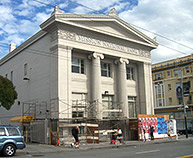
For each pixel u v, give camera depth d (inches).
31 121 984.9
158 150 638.5
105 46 1116.5
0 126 563.8
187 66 2119.8
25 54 1222.9
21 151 648.4
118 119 1059.3
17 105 1246.3
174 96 2180.1
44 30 1015.0
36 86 1082.1
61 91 930.7
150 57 1333.7
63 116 916.0
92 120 999.0
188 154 534.3
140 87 1291.8
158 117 1181.1
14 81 1314.0
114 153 585.6
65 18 963.3
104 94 1128.2
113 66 1197.7
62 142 847.7
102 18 1092.5
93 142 855.1
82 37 1036.5
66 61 966.4
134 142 989.8
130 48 1236.5
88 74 1083.3
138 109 1273.4
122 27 1189.1
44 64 1038.4
